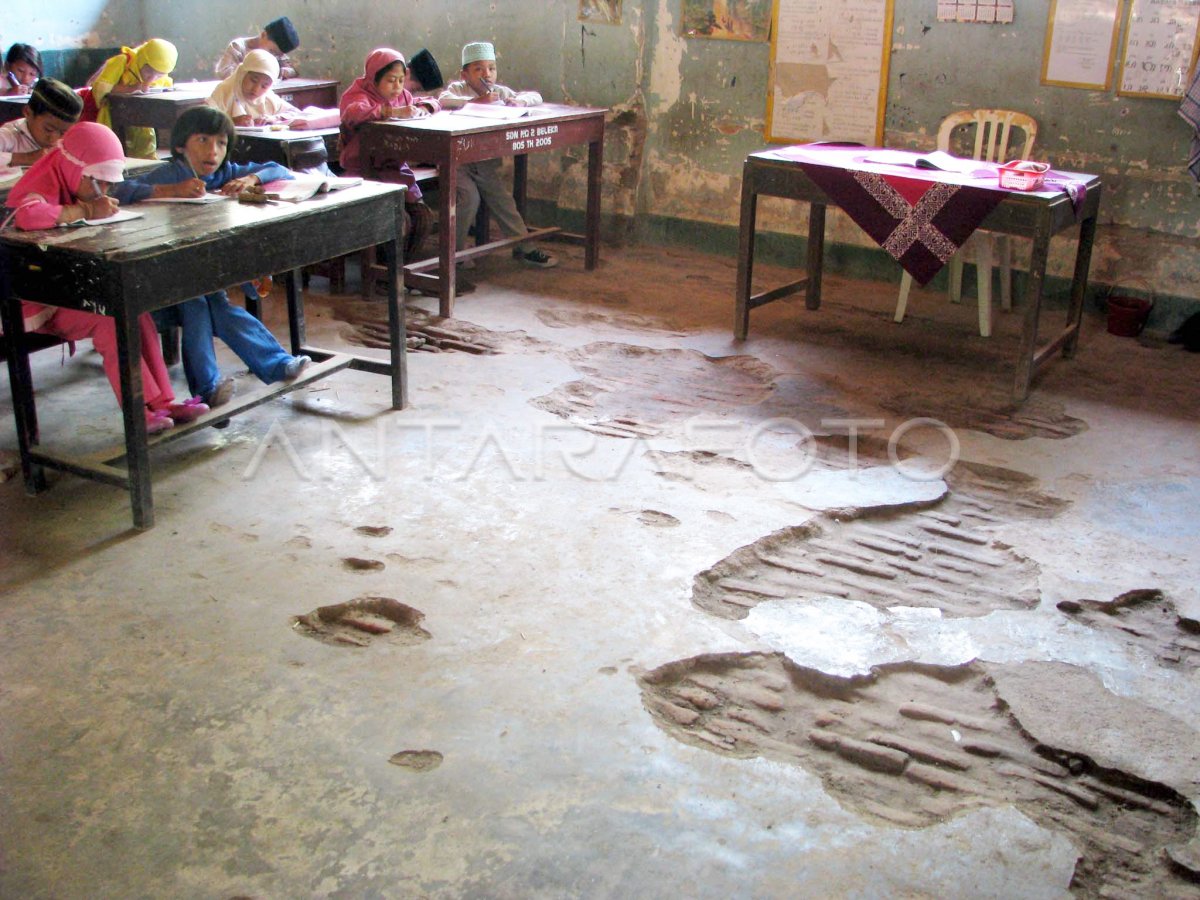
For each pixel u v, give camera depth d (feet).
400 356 15.38
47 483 13.12
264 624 10.49
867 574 11.82
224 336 14.39
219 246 12.21
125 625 10.41
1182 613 11.12
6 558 11.51
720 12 22.81
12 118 23.31
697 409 15.99
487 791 8.48
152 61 22.66
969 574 11.86
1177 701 9.82
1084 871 7.96
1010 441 15.20
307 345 17.63
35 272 11.60
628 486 13.47
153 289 11.56
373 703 9.45
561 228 25.95
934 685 10.05
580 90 24.85
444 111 21.49
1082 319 20.36
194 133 13.47
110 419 14.96
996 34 20.24
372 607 10.86
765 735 9.34
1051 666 10.24
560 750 8.95
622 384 16.89
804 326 19.75
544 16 24.79
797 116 22.68
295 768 8.66
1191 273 19.49
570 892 7.57
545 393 16.39
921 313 20.53
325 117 21.54
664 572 11.56
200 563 11.51
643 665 10.04
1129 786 8.86
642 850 7.96
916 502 13.28
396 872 7.70
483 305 20.62
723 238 24.32
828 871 7.84
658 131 24.31
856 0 21.35
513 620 10.66
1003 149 20.26
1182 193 19.25
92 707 9.29
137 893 7.47
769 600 11.23
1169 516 13.16
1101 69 19.43
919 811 8.52
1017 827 8.34
